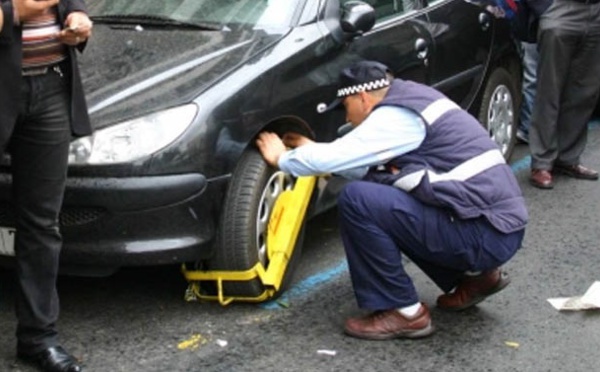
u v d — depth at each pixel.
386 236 4.16
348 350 4.24
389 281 4.22
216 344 4.28
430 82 5.74
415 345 4.29
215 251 4.44
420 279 5.01
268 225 4.62
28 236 3.84
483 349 4.25
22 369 4.02
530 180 6.61
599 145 7.54
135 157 4.08
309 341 4.32
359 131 4.14
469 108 6.27
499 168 4.23
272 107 4.52
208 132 4.23
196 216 4.25
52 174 3.77
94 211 4.12
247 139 4.40
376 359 4.16
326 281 4.96
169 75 4.45
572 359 4.18
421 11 5.78
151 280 4.93
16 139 3.72
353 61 5.05
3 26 3.37
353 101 4.28
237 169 4.43
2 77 3.46
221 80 4.39
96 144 4.09
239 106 4.36
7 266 4.37
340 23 5.00
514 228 4.20
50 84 3.66
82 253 4.16
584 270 5.12
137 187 4.07
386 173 4.20
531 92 7.32
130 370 4.05
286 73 4.62
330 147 4.16
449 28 5.94
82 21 3.60
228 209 4.40
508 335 4.39
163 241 4.19
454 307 4.59
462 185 4.11
